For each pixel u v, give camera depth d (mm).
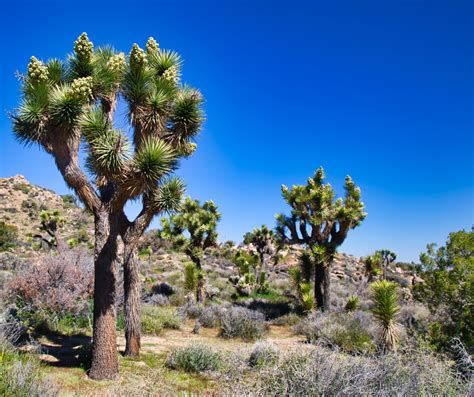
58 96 6672
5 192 56312
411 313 13914
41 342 9023
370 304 18828
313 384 4207
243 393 4262
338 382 4211
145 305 14430
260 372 4770
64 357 7895
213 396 4926
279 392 4301
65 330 10570
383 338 8969
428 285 9766
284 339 12188
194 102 7883
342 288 25344
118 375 6754
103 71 7527
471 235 9312
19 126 6828
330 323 11656
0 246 33750
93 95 7426
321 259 15672
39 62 6879
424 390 4355
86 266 12117
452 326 8602
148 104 7508
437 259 9773
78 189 6984
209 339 11734
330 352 4957
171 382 6188
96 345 6691
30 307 10094
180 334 12469
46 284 10852
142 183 6754
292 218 17359
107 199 7203
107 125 6832
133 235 8438
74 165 6938
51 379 4949
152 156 6648
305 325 13289
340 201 16406
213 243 18516
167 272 27828
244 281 22781
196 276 17422
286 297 21766
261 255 25000
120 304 12523
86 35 7492
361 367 4461
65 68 7680
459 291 8836
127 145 6719
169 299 18703
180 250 18000
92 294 11773
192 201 18953
